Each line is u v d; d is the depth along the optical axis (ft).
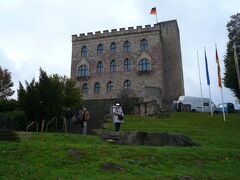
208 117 142.72
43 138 65.57
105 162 48.49
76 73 231.30
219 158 58.80
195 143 72.74
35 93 96.53
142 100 176.55
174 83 233.55
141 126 108.47
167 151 57.77
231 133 99.91
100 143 67.15
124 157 52.37
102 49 231.09
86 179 41.09
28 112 95.76
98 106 175.11
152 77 214.90
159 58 217.36
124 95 189.78
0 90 192.75
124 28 229.45
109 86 222.48
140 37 224.74
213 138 86.38
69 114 105.29
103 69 226.79
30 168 44.06
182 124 118.73
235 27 188.24
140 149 57.16
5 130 59.67
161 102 183.42
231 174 50.01
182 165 52.19
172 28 244.83
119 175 43.91
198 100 185.57
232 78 174.50
